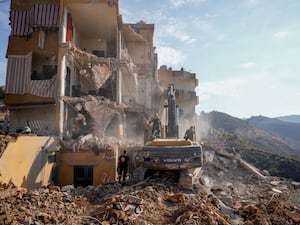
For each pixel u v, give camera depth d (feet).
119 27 84.53
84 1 71.26
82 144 60.08
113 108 76.02
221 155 87.66
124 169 48.47
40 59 74.23
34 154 47.70
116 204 28.04
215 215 27.35
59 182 58.13
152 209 28.99
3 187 35.37
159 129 55.31
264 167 144.46
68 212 28.55
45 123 69.41
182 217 25.95
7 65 70.44
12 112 71.82
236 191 53.93
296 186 68.33
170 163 40.14
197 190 39.04
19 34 71.87
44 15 71.05
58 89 67.00
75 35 84.17
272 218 32.65
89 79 77.71
